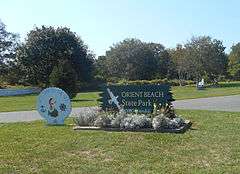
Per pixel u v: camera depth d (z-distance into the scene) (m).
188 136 12.79
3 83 71.38
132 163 9.69
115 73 85.44
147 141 11.98
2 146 11.62
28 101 35.88
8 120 19.09
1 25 75.25
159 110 15.18
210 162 9.70
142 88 15.79
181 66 80.88
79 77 65.81
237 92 43.97
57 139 12.41
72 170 9.20
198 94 40.44
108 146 11.38
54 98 16.30
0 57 73.38
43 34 65.69
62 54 64.75
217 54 80.38
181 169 9.12
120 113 14.88
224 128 14.48
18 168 9.40
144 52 85.38
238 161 9.74
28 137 12.94
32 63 65.12
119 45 86.50
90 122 14.93
